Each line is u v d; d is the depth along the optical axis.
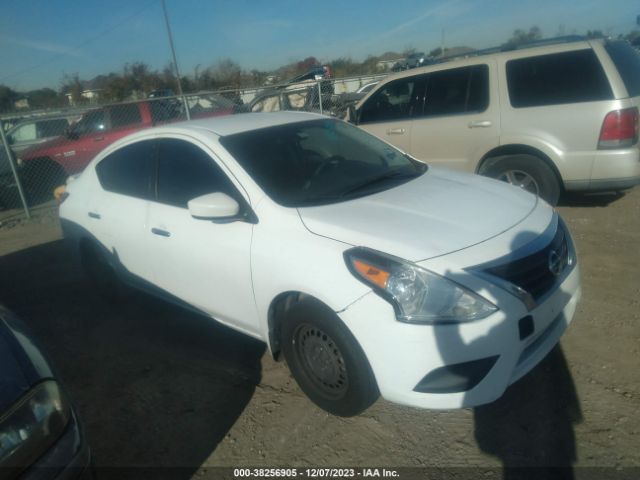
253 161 3.25
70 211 4.55
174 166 3.61
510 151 5.60
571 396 2.82
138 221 3.76
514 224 2.72
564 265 2.77
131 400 3.25
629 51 5.43
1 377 1.84
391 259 2.42
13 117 8.79
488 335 2.30
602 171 5.05
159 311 4.49
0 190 9.52
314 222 2.77
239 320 3.22
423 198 3.04
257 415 2.96
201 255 3.24
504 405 2.82
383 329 2.36
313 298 2.65
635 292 3.85
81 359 3.82
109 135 10.64
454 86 5.95
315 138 3.69
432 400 2.37
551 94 5.25
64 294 5.13
